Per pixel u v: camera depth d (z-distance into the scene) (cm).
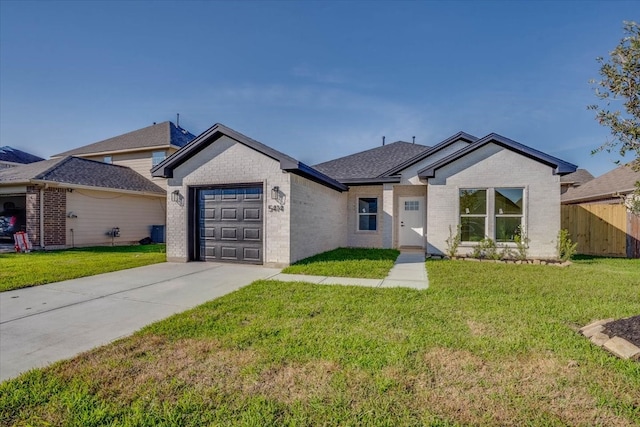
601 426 223
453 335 373
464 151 1030
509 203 1018
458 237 1041
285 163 838
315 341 358
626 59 372
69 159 1568
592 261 979
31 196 1271
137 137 2167
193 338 373
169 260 975
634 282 650
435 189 1069
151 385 274
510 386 269
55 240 1304
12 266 859
